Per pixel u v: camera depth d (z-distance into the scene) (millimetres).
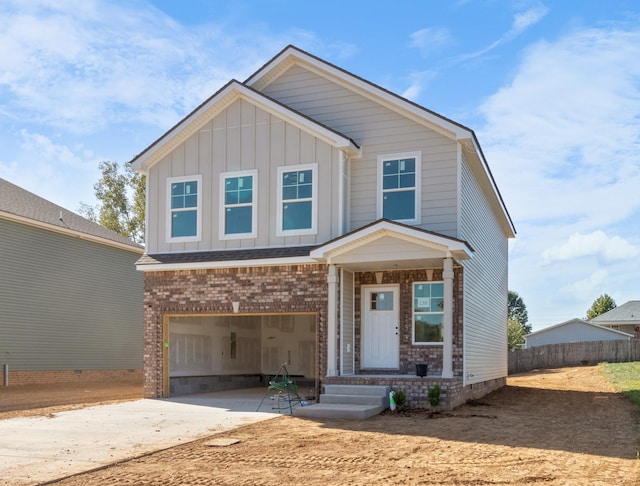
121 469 8812
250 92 17859
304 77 18453
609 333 50594
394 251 15445
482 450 9984
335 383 15570
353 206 17344
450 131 16422
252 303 17281
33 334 24391
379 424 12656
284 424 12711
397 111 17234
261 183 17797
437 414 14094
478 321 18703
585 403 17328
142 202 45344
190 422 13062
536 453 9750
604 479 8078
